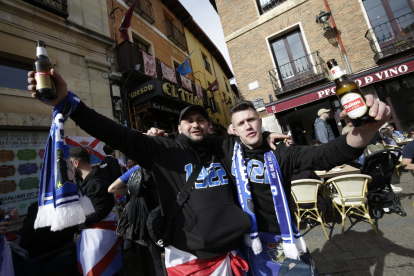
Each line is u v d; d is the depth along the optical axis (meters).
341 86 1.01
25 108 4.33
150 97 6.82
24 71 4.60
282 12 8.56
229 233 1.10
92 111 1.12
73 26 5.53
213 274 1.15
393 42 7.09
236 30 9.45
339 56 7.68
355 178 2.81
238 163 1.37
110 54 6.62
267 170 1.31
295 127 12.99
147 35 9.16
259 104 8.80
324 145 1.18
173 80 8.57
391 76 6.68
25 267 2.02
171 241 1.17
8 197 3.91
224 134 15.99
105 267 1.98
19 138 4.19
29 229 2.18
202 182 1.21
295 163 1.32
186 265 1.19
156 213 1.21
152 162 1.25
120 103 6.39
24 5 4.61
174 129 9.27
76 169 2.25
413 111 7.12
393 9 7.25
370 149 4.79
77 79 5.45
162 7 11.20
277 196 1.27
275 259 1.28
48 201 1.06
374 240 2.53
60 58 5.19
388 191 3.16
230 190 1.29
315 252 2.54
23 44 4.53
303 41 8.38
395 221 2.88
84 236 2.02
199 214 1.12
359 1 7.49
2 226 1.89
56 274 2.09
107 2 7.22
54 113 1.09
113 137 1.14
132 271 2.89
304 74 8.30
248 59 9.14
